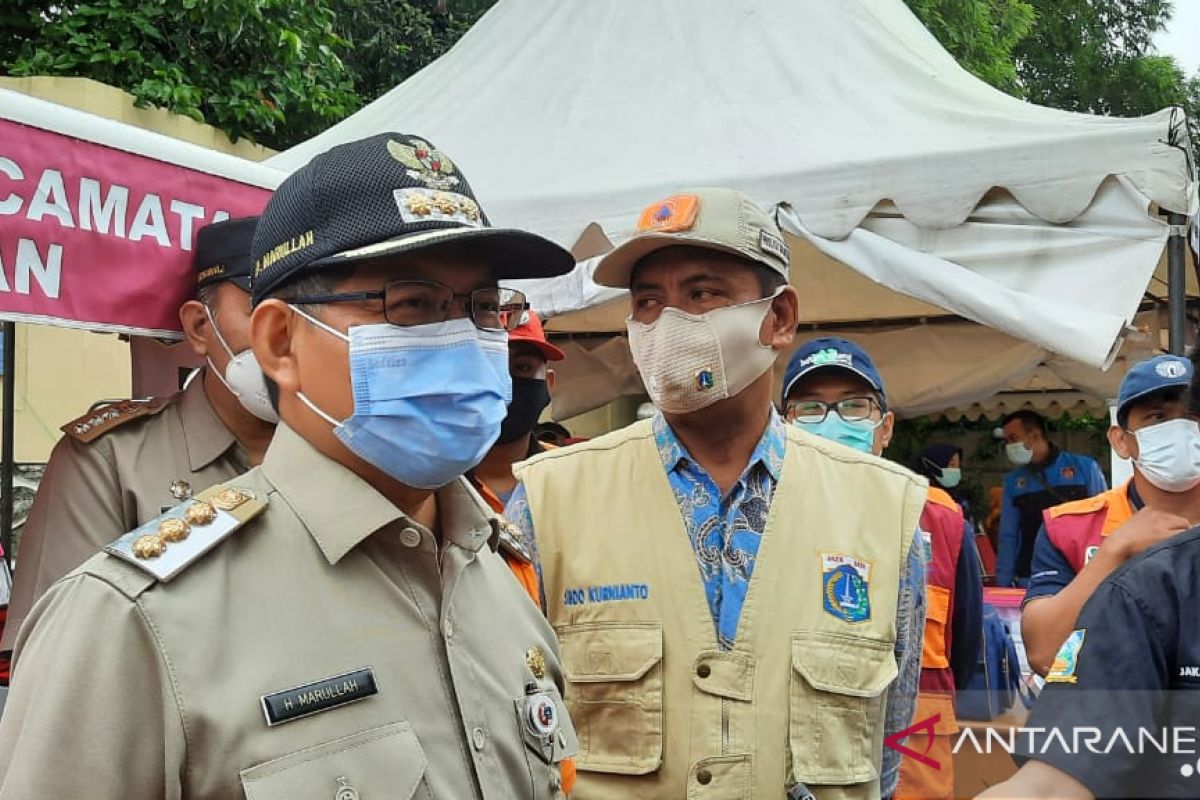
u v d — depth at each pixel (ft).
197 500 4.30
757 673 6.15
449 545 4.75
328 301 4.45
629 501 6.62
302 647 4.05
